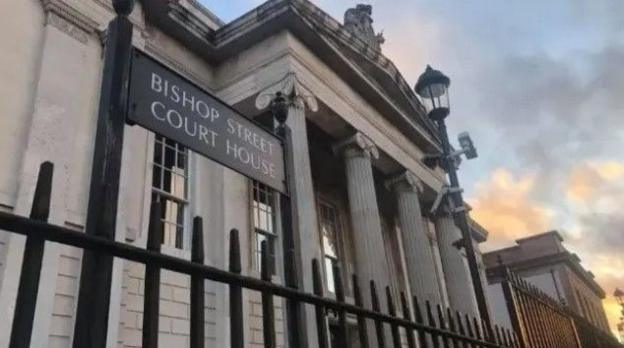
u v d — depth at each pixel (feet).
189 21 42.45
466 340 15.25
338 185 61.41
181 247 37.32
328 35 45.34
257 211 44.19
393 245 65.46
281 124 12.53
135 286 31.50
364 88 51.03
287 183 11.82
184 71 42.22
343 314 10.33
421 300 50.90
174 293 34.32
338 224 59.00
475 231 91.30
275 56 42.04
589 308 141.90
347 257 57.16
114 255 6.72
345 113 47.39
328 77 46.39
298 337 9.16
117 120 7.59
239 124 10.87
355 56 49.96
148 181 35.55
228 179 41.45
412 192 57.11
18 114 28.60
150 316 6.86
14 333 5.53
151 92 8.60
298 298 9.47
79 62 32.53
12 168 27.20
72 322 26.32
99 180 7.02
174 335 33.27
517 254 128.47
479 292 26.09
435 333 13.61
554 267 122.42
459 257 61.46
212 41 44.34
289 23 42.29
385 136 54.49
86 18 33.86
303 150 38.11
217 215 39.73
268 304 8.78
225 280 8.11
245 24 43.01
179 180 39.58
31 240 5.89
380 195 63.00
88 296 6.30
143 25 38.70
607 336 52.60
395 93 56.29
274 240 43.65
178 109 9.14
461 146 30.27
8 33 29.89
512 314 26.96
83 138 30.86
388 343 35.99
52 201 27.55
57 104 30.19
